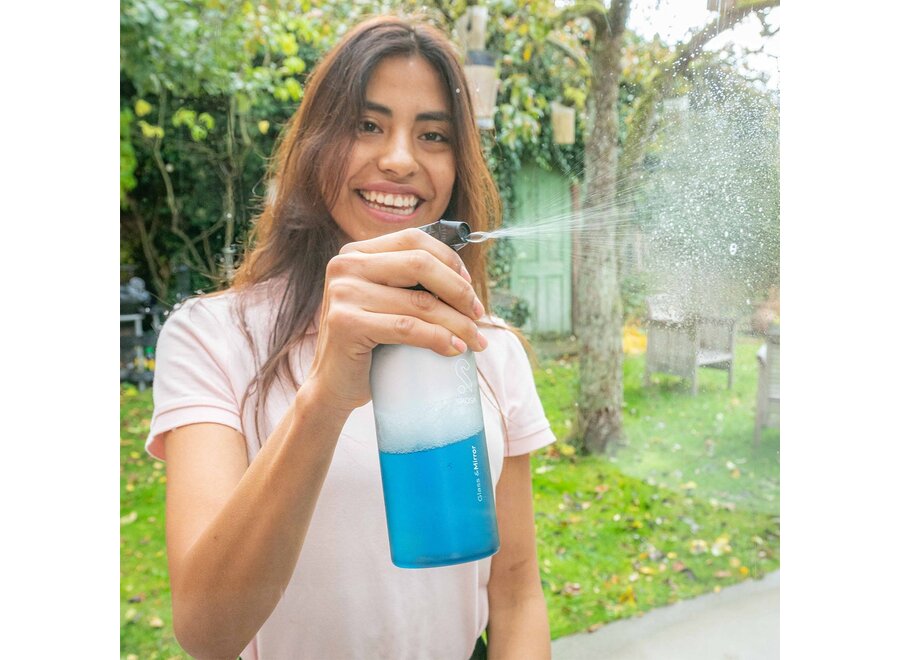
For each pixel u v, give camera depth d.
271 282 1.11
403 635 1.03
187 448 0.94
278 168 1.19
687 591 1.47
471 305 0.72
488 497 0.80
